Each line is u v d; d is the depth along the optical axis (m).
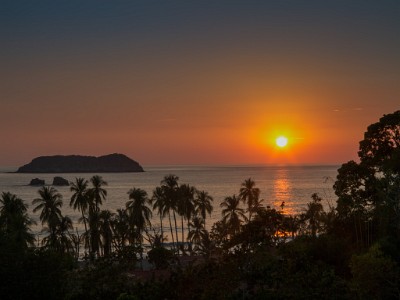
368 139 57.31
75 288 45.78
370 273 34.34
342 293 32.12
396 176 50.19
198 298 37.59
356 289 33.06
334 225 60.25
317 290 31.83
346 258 47.44
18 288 36.56
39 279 37.72
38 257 39.97
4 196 75.69
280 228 34.41
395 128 56.09
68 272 47.34
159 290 43.31
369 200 56.38
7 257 38.44
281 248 38.78
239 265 33.28
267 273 33.06
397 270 35.00
